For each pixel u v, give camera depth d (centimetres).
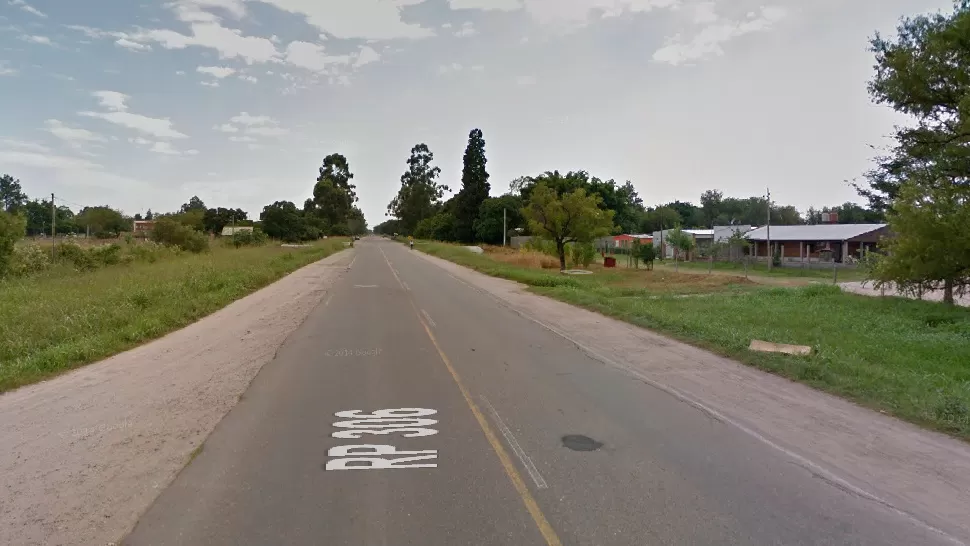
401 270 3472
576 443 605
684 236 5528
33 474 529
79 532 423
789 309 1720
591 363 995
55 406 741
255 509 457
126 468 541
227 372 923
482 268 3506
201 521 438
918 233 1773
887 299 1986
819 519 443
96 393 802
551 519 438
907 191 1827
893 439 623
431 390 813
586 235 3934
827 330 1340
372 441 611
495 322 1470
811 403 758
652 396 788
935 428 657
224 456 570
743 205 11344
